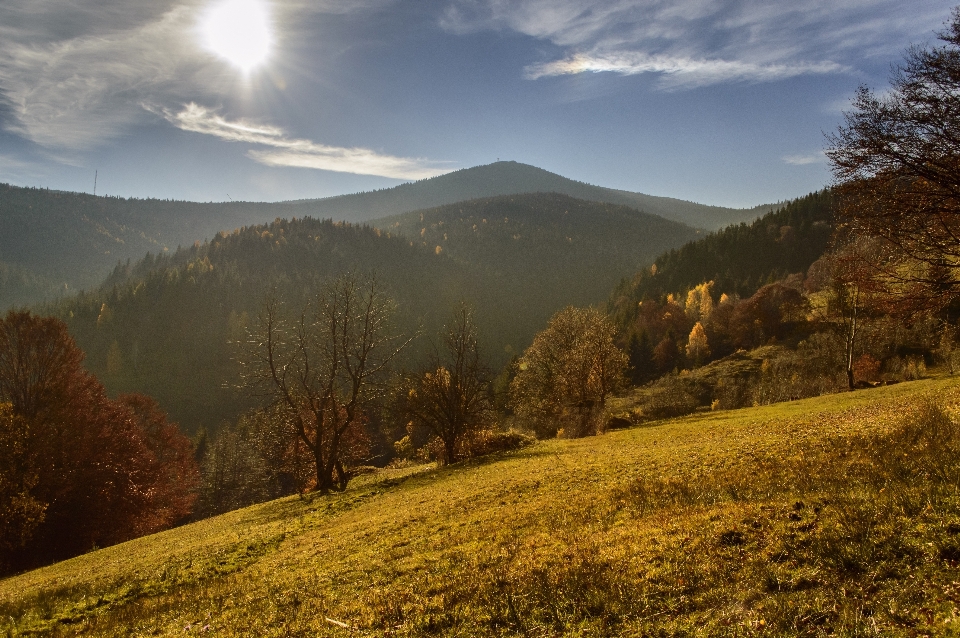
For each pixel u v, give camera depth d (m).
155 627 11.09
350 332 36.22
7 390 37.28
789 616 6.25
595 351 53.19
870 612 6.01
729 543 8.84
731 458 17.91
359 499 27.55
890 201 19.20
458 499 20.03
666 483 15.34
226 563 17.67
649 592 7.64
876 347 65.81
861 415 25.36
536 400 60.34
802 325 94.00
